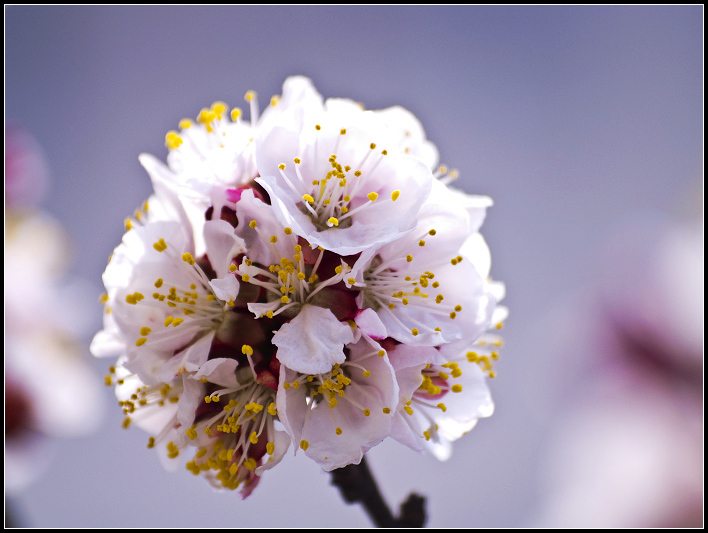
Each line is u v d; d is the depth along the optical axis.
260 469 0.28
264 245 0.28
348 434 0.28
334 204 0.29
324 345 0.28
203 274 0.29
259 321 0.28
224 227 0.28
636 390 0.25
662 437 0.25
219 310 0.29
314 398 0.28
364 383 0.28
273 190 0.28
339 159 0.29
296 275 0.28
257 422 0.28
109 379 0.29
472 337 0.29
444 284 0.29
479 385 0.29
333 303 0.28
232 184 0.28
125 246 0.29
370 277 0.29
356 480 0.29
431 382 0.29
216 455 0.29
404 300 0.29
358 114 0.29
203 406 0.28
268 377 0.28
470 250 0.29
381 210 0.29
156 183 0.29
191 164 0.29
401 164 0.29
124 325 0.29
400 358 0.28
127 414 0.29
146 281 0.29
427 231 0.29
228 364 0.28
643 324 0.25
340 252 0.28
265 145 0.28
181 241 0.29
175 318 0.29
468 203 0.29
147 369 0.28
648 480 0.25
